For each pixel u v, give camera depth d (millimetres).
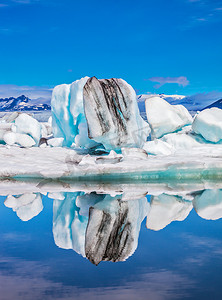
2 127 13086
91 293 2584
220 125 11047
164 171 8312
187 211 5387
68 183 8047
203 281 2762
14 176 8203
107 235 4180
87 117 9438
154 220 4863
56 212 5434
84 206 5809
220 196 6598
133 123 9844
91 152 10523
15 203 6059
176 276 2875
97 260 3301
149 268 3068
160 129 12312
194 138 11648
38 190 7199
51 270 3070
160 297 2496
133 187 7645
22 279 2869
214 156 9641
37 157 9734
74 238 4086
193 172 8430
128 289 2645
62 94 11844
